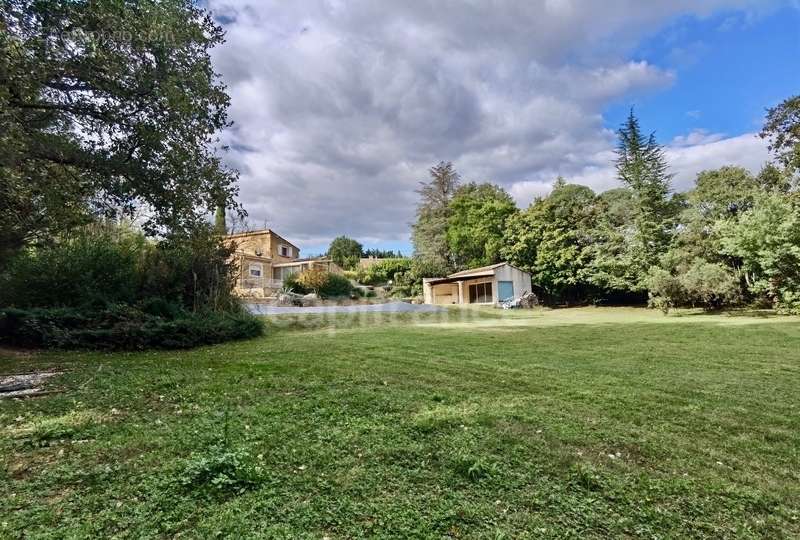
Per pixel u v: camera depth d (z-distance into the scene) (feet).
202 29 25.94
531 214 100.94
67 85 22.50
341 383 17.88
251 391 16.47
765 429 13.39
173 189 26.53
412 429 12.51
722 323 47.44
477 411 14.30
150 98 23.53
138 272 37.45
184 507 8.11
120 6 20.57
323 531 7.54
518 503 8.71
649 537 7.77
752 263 61.62
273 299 74.54
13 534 7.13
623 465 10.62
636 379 19.69
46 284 32.83
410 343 31.22
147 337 29.84
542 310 83.05
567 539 7.57
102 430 12.10
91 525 7.45
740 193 75.72
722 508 8.82
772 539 7.86
